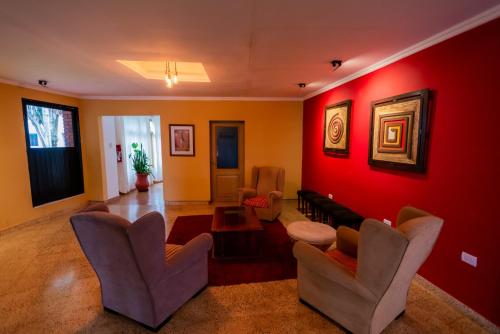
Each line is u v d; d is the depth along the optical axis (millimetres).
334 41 2289
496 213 1775
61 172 4723
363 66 3092
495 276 1795
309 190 4855
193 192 5457
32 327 1869
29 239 3471
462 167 1989
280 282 2451
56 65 3008
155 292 1755
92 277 2527
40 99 4254
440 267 2201
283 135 5531
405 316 1974
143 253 1595
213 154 5520
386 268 1479
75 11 1731
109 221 1557
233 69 3193
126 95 5078
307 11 1736
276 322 1922
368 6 1678
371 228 1504
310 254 1927
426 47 2268
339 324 1835
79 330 1843
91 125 5203
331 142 4102
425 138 2289
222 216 3211
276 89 4508
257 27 2002
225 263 2809
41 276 2545
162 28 2014
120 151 6348
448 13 1774
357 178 3439
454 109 2035
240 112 5375
